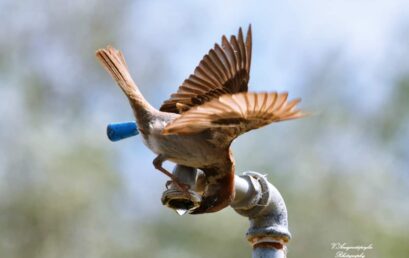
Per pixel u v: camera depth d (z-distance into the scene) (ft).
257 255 26.76
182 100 28.19
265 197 26.63
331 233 49.62
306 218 49.73
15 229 48.37
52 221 48.57
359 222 50.03
